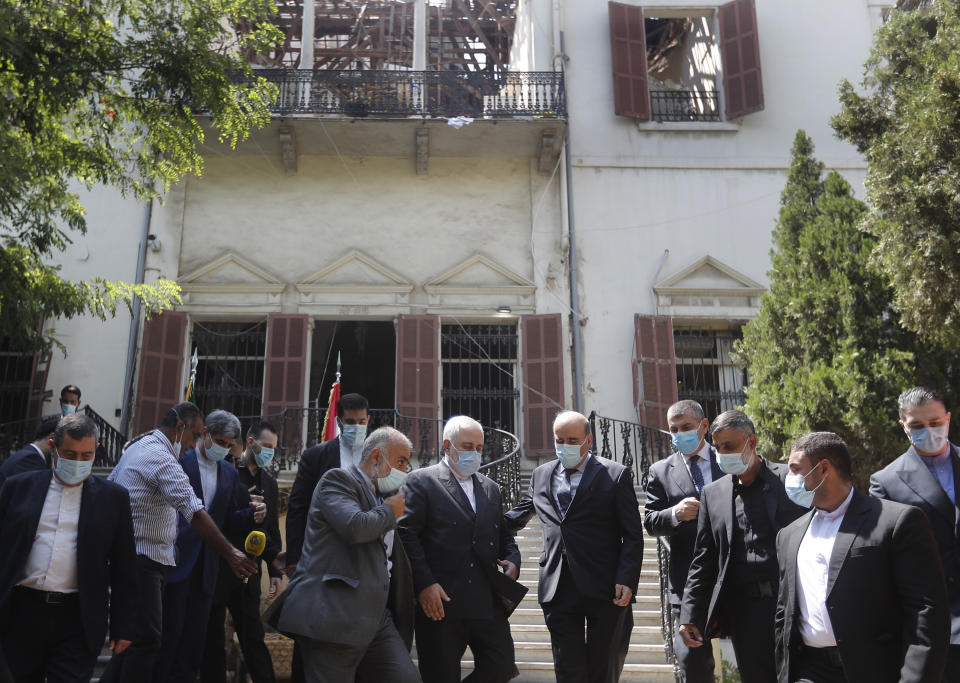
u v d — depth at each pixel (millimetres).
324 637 4133
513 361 15453
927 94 8094
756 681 4473
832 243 10172
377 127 15289
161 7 9797
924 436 4609
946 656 3436
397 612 4656
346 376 18984
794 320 10203
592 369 14930
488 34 20734
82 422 4574
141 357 14383
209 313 15141
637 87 16453
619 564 5211
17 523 4434
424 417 14656
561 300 15367
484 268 15609
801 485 3889
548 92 16516
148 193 10953
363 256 15438
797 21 17125
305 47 16281
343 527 4215
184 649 5516
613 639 5176
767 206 15945
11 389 14219
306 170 15969
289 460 13797
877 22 17156
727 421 4711
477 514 5230
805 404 9273
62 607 4441
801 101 16641
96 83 9453
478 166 16188
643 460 13688
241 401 15008
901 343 9383
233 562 5266
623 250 15578
